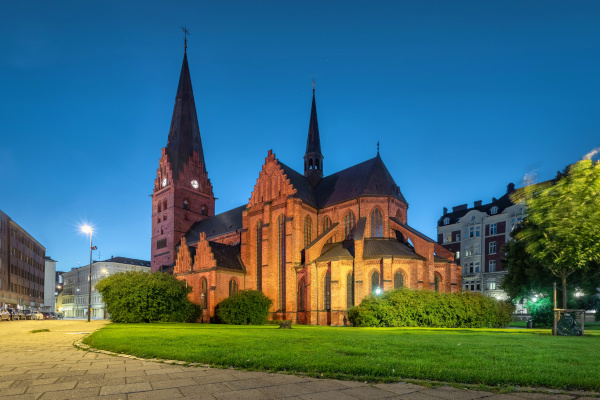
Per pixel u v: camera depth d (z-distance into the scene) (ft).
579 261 77.20
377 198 192.85
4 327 120.26
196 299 201.46
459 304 123.34
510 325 150.51
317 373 28.96
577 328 75.41
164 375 29.01
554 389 24.81
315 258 180.96
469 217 266.36
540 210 81.51
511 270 126.82
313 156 241.96
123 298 156.35
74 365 34.32
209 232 268.82
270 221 205.16
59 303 531.91
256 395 23.06
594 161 77.61
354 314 132.05
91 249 183.83
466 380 26.45
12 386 25.26
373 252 168.66
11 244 315.99
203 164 311.06
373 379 27.09
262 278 201.67
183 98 308.40
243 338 61.26
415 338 62.39
